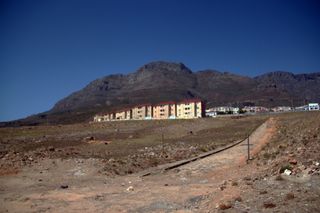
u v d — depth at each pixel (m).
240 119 123.56
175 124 126.56
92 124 151.75
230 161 48.91
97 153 59.22
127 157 52.69
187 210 20.75
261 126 95.75
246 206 18.00
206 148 65.50
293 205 16.97
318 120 50.41
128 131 118.69
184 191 27.84
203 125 118.81
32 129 135.25
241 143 71.19
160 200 24.41
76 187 32.12
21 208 23.70
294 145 36.75
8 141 91.12
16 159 46.84
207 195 24.05
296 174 22.59
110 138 96.75
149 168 46.50
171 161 52.75
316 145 30.59
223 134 91.94
